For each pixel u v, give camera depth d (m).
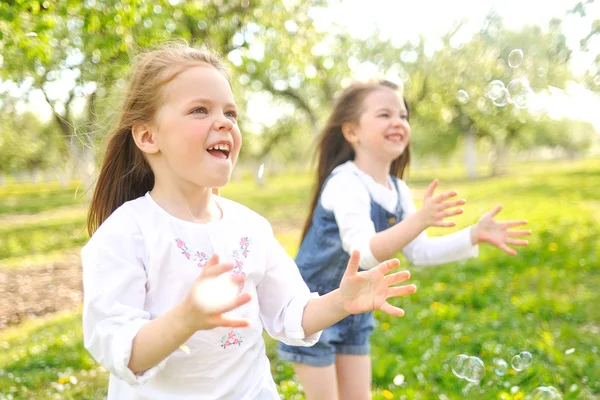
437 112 20.88
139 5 5.27
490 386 3.67
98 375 4.43
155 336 1.42
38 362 4.80
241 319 1.38
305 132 32.03
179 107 1.74
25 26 5.11
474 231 2.87
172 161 1.75
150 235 1.71
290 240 12.53
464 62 15.63
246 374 1.78
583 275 6.85
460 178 33.69
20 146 23.22
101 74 5.11
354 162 3.10
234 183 41.69
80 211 21.98
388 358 4.23
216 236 1.79
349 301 1.72
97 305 1.58
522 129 33.09
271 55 12.52
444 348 4.50
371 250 2.51
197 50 1.92
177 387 1.70
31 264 11.09
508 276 6.89
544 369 3.84
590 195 17.55
